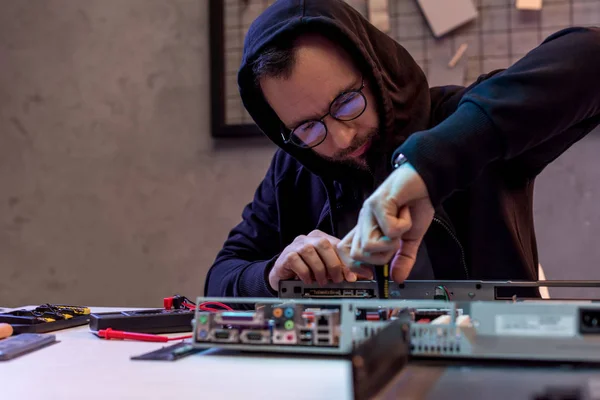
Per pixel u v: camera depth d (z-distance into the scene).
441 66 2.00
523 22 1.96
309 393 0.50
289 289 0.95
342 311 0.63
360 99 1.06
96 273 2.26
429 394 0.47
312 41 1.04
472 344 0.57
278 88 1.05
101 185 2.27
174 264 2.21
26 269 2.30
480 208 1.20
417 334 0.59
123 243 2.24
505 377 0.51
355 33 1.10
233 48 2.15
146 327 0.90
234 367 0.61
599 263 1.92
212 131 2.15
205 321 0.67
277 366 0.61
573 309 0.55
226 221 2.17
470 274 1.20
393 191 0.70
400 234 0.69
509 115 0.75
